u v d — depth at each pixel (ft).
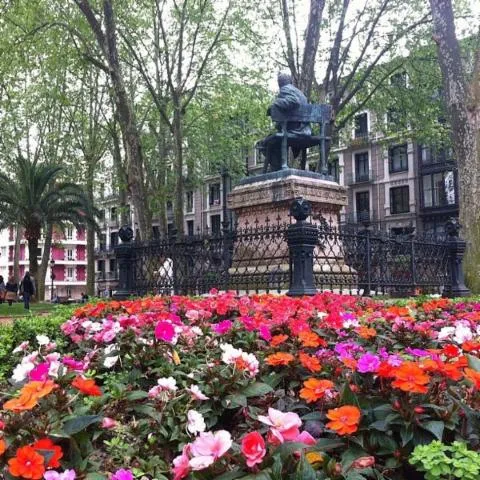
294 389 10.37
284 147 35.45
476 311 21.27
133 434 8.28
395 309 17.65
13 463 5.63
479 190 43.32
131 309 20.04
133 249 36.94
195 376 10.25
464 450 6.57
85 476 6.37
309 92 61.98
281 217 33.91
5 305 89.76
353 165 158.51
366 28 77.30
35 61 77.20
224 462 6.31
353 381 8.68
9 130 130.31
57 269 266.36
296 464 6.18
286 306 17.78
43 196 96.99
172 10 89.25
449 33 44.57
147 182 109.91
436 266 37.60
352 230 31.01
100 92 106.73
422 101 84.17
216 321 18.49
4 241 287.69
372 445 7.31
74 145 115.96
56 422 6.95
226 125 104.63
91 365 12.46
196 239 32.96
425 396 7.52
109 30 60.18
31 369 8.95
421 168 145.79
